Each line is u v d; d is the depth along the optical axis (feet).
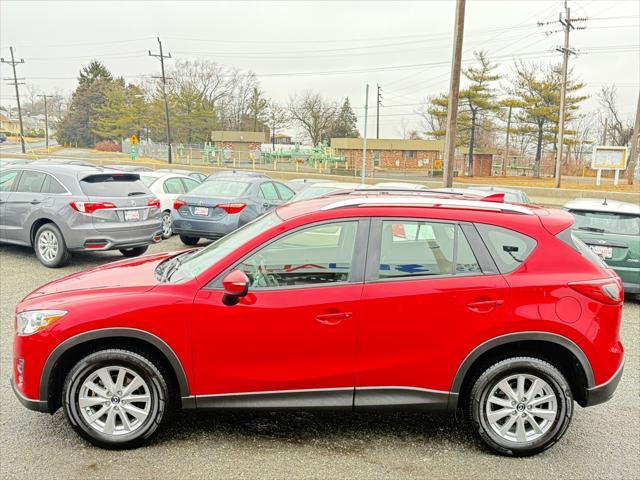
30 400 11.50
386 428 12.96
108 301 11.41
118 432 11.60
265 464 11.20
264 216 14.03
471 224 11.96
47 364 11.32
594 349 11.50
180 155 189.47
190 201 35.35
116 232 28.55
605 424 13.70
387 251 11.83
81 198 27.99
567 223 12.35
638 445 12.60
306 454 11.65
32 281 25.99
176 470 10.89
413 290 11.50
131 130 249.75
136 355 11.42
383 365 11.53
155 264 13.93
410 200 12.54
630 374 17.48
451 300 11.44
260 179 38.50
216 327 11.34
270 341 11.41
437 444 12.28
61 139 296.92
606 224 27.35
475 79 163.02
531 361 11.55
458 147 177.78
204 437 12.25
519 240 11.96
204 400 11.59
